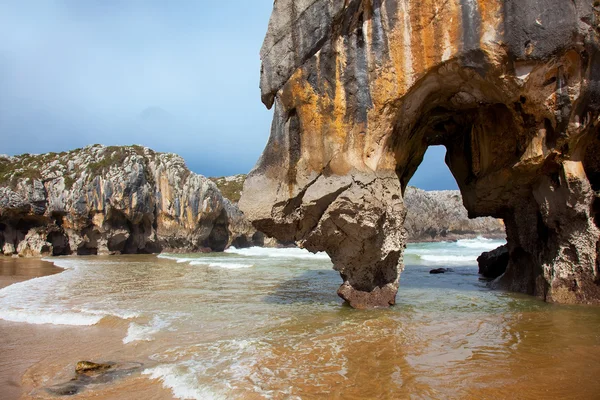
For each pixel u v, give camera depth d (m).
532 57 8.30
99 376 6.45
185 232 43.50
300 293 13.44
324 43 9.34
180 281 17.86
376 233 9.52
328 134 9.47
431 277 16.58
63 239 41.41
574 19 8.15
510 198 11.54
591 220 9.62
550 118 9.09
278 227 10.06
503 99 9.30
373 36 9.12
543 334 7.54
